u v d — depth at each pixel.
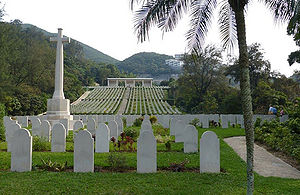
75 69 99.62
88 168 6.86
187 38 7.29
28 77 45.38
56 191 5.34
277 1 6.39
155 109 49.50
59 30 21.52
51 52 51.25
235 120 21.50
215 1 7.06
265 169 7.77
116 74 123.50
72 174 6.57
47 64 49.62
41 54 46.97
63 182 5.87
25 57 42.97
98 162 7.74
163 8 5.87
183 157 8.56
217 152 6.97
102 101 60.94
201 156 6.95
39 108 37.69
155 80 155.50
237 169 7.27
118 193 5.25
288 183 6.16
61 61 21.52
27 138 6.92
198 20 7.14
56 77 21.38
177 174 6.66
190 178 6.31
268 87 28.67
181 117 20.55
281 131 11.57
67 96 60.88
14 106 33.75
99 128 9.67
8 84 32.09
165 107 52.69
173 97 67.00
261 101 27.92
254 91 29.02
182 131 12.38
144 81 105.69
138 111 46.03
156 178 6.27
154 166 6.89
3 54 33.00
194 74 41.06
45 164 7.12
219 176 6.50
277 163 8.52
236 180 6.23
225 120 19.94
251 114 4.97
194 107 39.81
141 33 6.09
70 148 10.24
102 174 6.56
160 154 9.09
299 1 4.70
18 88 37.59
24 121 21.94
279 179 6.55
